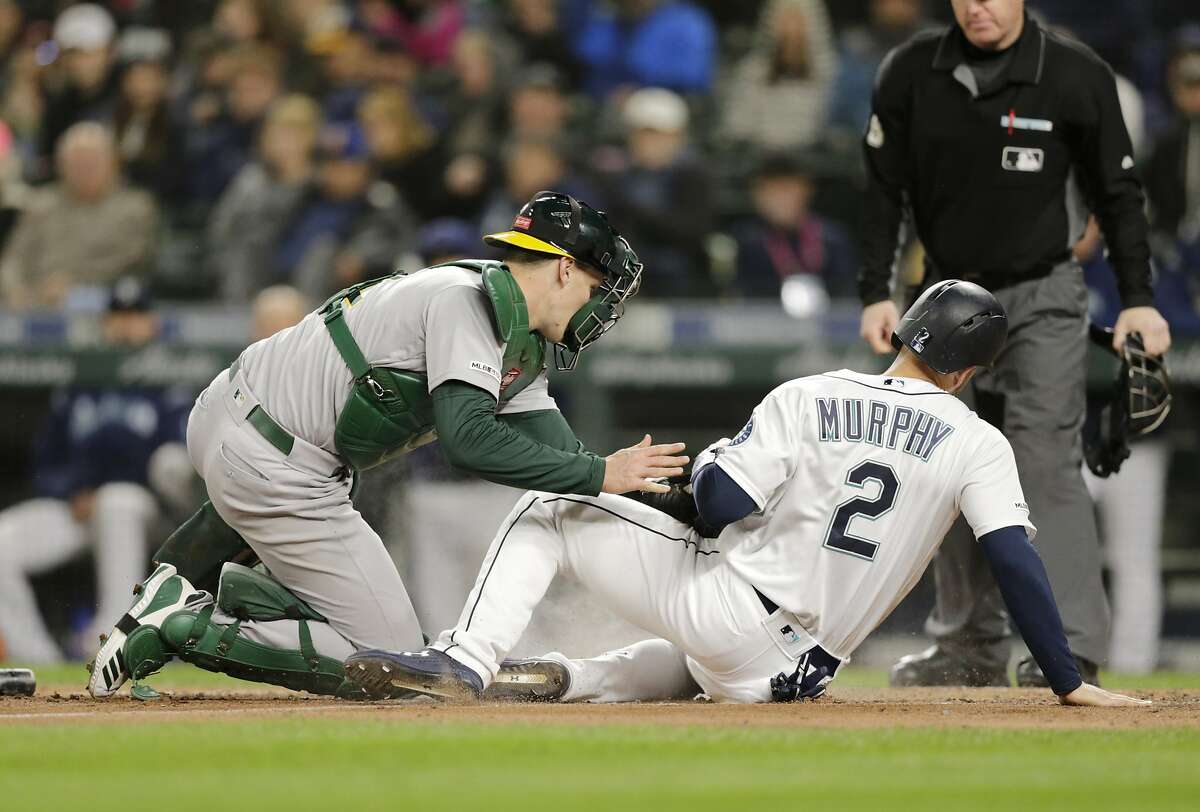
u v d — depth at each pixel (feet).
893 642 103.19
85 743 41.29
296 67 150.71
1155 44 141.49
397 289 54.34
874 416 52.01
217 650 55.47
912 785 35.37
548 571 53.72
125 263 134.82
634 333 108.88
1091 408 102.17
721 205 140.36
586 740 41.75
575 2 152.05
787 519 52.21
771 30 145.48
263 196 132.57
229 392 56.08
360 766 37.37
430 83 145.79
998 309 53.26
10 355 110.83
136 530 109.81
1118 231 67.62
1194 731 45.62
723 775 36.40
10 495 112.88
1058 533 67.31
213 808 31.50
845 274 127.44
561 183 128.26
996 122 67.10
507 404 56.13
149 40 150.82
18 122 160.97
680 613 52.95
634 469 51.70
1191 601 108.37
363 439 54.60
